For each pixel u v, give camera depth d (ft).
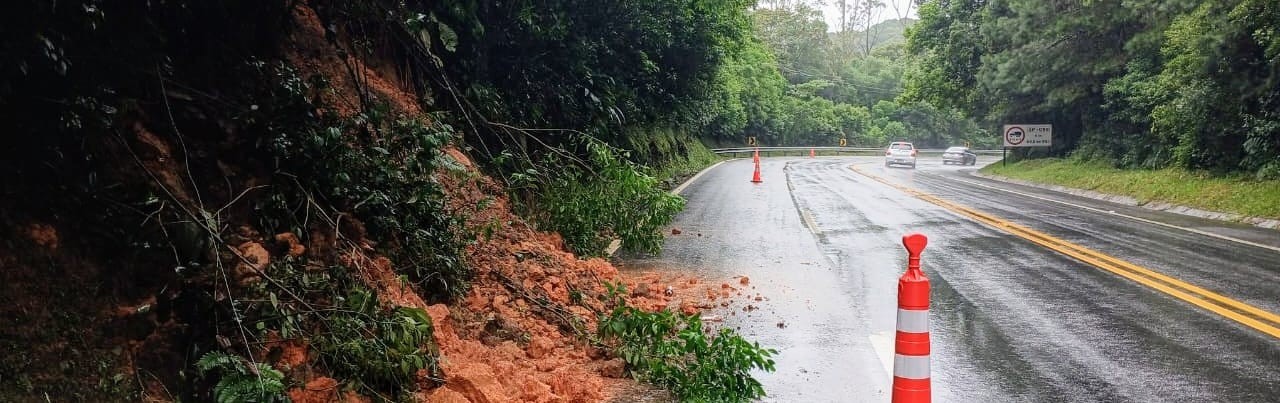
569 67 43.88
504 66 41.42
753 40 96.53
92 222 13.00
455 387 14.85
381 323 14.32
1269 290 28.30
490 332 19.17
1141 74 94.07
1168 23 89.15
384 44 30.96
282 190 16.72
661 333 18.43
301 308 14.35
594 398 16.71
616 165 28.78
